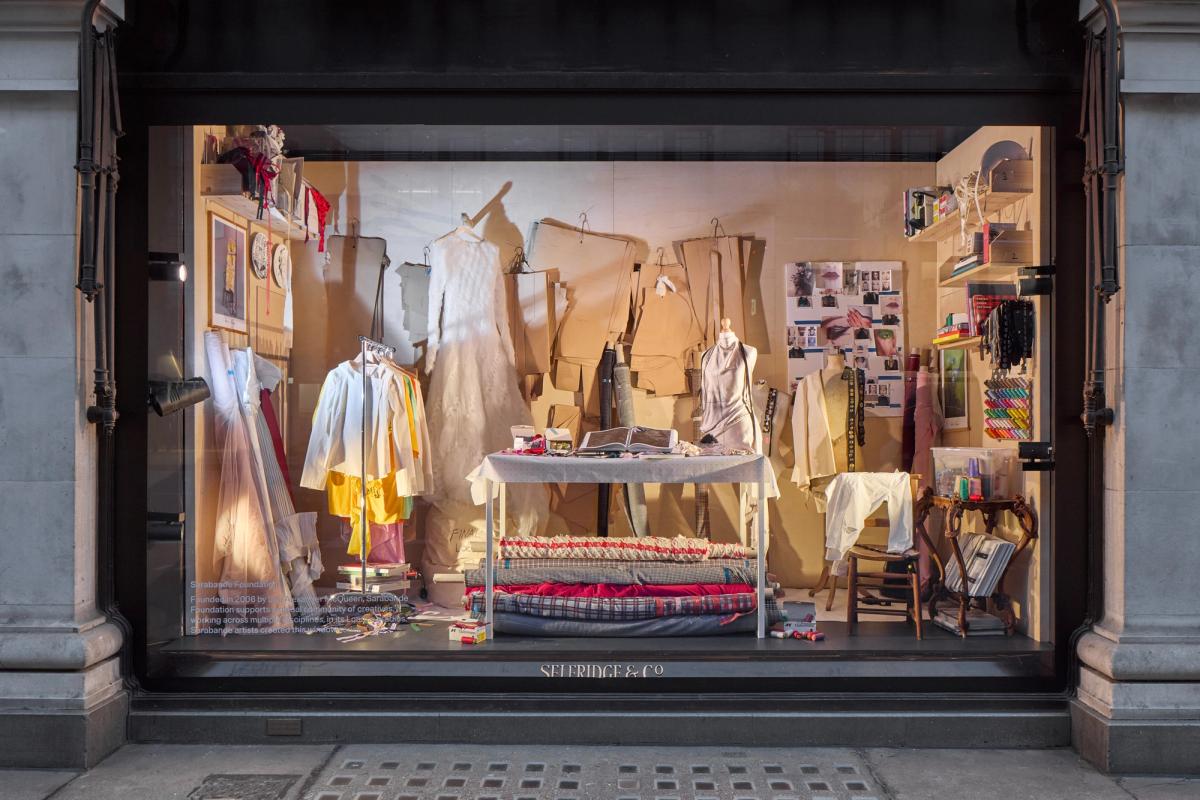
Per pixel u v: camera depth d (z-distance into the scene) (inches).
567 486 228.8
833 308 223.3
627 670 165.9
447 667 167.0
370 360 214.5
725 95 165.2
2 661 151.0
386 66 163.3
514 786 143.8
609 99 165.5
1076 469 166.1
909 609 199.2
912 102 165.2
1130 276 155.7
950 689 165.5
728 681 164.9
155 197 167.0
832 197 221.6
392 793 140.9
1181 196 155.6
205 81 162.9
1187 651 151.3
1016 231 179.9
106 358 158.9
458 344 226.5
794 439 226.4
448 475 225.5
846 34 163.3
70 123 155.8
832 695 164.1
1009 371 184.5
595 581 200.8
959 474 194.5
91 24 151.3
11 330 155.3
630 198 228.1
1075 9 162.4
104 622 160.6
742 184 224.5
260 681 165.5
